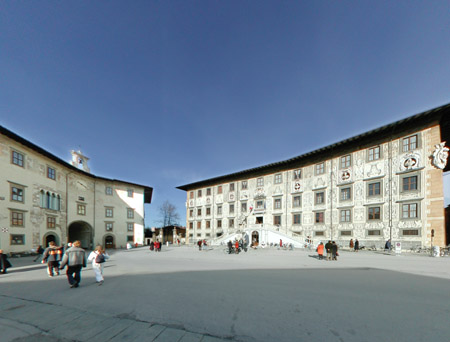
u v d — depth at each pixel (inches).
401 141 991.0
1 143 853.2
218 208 1738.4
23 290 307.6
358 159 1117.7
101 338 169.2
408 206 948.0
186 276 399.5
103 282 353.4
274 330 181.3
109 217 1566.2
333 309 227.5
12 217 884.6
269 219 1456.7
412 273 434.6
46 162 1097.4
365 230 1059.3
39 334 176.7
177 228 2458.2
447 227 1315.2
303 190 1323.8
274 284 334.3
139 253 1039.0
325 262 606.9
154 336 171.2
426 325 190.7
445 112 874.8
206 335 173.0
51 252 428.5
